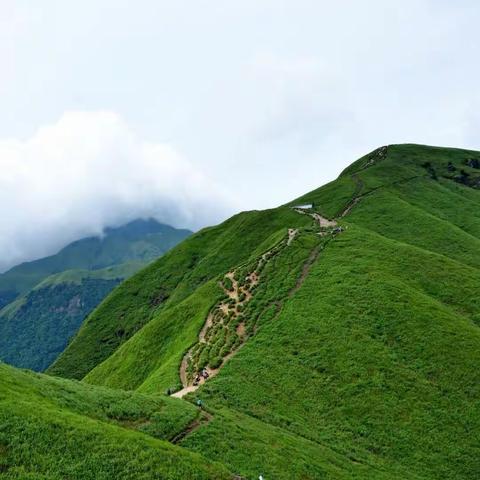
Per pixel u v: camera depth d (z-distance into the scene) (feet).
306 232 335.47
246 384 172.04
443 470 145.38
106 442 102.78
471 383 181.06
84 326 545.03
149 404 135.33
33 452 94.38
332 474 124.06
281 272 275.80
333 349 193.88
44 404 111.75
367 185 539.70
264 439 130.82
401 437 155.43
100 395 132.77
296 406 164.14
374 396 171.01
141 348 282.77
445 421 163.63
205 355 205.87
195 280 485.56
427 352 194.39
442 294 250.57
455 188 591.78
